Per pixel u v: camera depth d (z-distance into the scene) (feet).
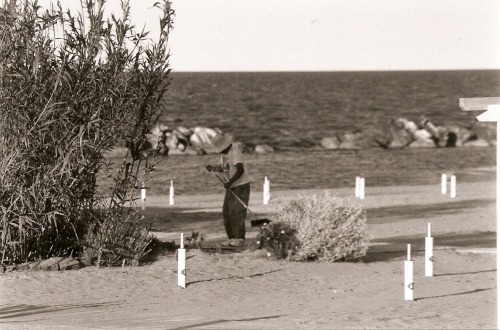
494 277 163.84
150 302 133.28
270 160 577.02
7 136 156.56
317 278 157.17
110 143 162.50
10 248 157.99
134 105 163.32
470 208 313.12
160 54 164.45
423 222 268.82
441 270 172.45
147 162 166.61
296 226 175.83
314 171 497.46
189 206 311.68
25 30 156.76
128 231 164.45
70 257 161.17
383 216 285.64
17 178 156.35
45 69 158.30
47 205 161.58
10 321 115.14
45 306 128.67
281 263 171.32
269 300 136.36
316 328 109.40
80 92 159.22
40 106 157.07
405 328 109.50
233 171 182.70
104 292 140.97
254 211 291.79
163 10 164.14
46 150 157.89
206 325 111.34
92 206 166.30
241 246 183.42
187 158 585.63
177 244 188.85
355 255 178.40
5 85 155.74
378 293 143.43
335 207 178.70
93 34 159.84
